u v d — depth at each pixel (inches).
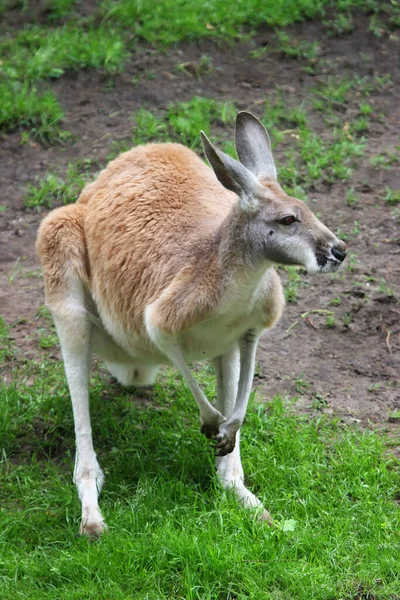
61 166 761.0
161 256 480.4
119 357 535.2
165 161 518.9
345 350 607.8
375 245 682.8
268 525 445.7
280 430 523.5
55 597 406.9
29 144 780.6
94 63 845.8
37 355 597.3
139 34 880.3
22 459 514.0
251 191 452.8
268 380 582.6
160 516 451.5
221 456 486.3
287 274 665.6
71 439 530.9
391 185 736.3
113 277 498.9
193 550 420.8
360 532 443.8
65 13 910.4
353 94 835.4
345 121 804.0
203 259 464.1
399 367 593.9
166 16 895.7
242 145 493.4
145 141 767.7
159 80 840.9
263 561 421.1
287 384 579.5
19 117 792.3
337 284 653.9
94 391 562.9
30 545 444.1
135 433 530.9
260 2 909.8
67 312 505.7
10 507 471.8
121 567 418.9
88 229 519.5
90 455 485.4
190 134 768.3
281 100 822.5
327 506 462.9
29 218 718.5
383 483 481.4
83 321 506.0
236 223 455.5
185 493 475.2
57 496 474.6
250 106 816.3
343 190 732.0
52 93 816.9
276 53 875.4
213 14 898.7
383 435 531.5
